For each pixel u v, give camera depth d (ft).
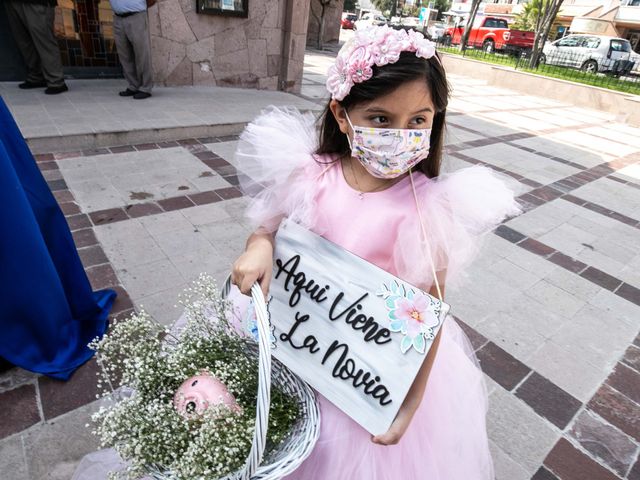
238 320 4.21
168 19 20.01
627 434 6.63
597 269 11.16
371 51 3.05
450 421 4.62
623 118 31.09
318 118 4.24
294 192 3.87
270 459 3.05
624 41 49.39
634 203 15.85
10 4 16.16
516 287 9.96
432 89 3.19
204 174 13.50
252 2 21.75
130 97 18.97
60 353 6.55
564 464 6.05
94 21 19.90
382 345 3.39
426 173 4.01
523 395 7.10
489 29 61.87
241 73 23.18
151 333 3.86
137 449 2.88
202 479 2.73
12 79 18.63
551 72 41.24
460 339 5.22
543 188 16.20
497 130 23.82
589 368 7.85
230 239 10.31
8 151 5.82
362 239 3.73
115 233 10.01
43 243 5.91
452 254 3.67
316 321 3.58
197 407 3.10
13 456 5.38
